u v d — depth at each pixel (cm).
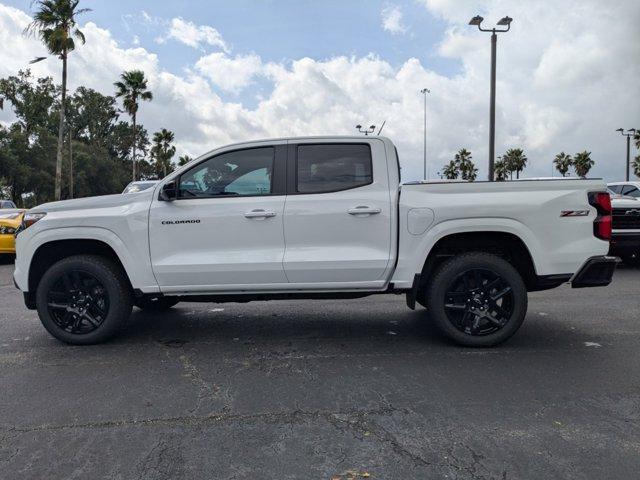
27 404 348
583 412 330
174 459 273
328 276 460
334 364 429
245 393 365
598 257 450
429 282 473
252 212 457
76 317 480
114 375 405
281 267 455
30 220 476
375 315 613
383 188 464
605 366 420
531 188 457
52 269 473
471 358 443
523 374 401
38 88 5059
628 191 1202
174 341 503
